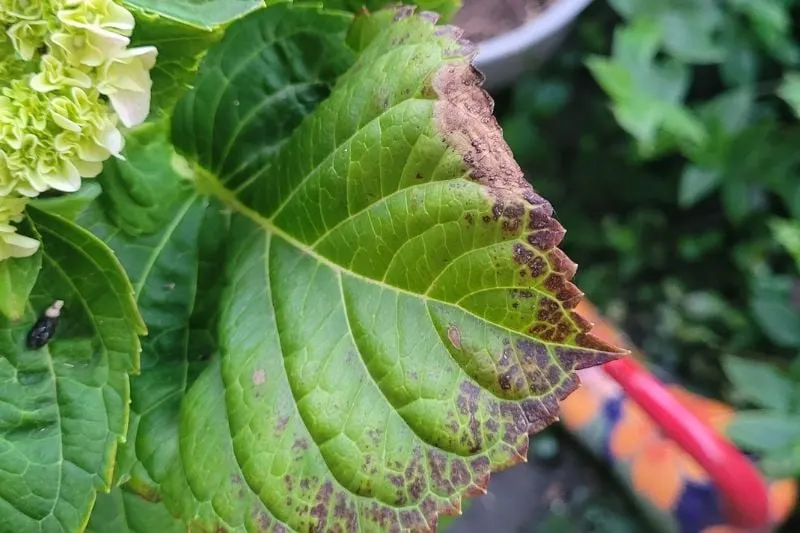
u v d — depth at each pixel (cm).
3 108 31
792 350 72
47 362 34
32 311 34
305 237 36
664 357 76
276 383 34
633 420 70
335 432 33
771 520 61
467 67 32
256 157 38
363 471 33
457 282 32
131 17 31
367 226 33
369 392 33
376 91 33
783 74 71
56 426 34
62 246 33
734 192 69
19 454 33
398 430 33
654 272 78
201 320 37
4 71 31
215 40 33
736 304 76
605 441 70
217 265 38
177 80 34
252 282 36
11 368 34
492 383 32
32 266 33
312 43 38
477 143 31
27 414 34
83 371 34
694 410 66
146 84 32
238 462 34
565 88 77
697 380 75
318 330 34
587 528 72
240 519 34
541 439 75
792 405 62
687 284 78
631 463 69
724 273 77
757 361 73
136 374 35
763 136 67
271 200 37
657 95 66
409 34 33
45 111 31
